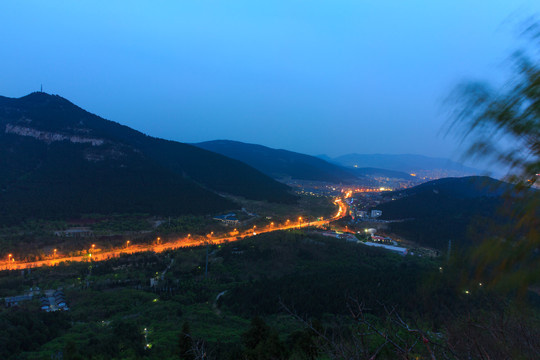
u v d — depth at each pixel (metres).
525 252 2.21
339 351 4.34
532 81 2.38
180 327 24.02
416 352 4.20
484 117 2.49
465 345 3.62
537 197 2.22
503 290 2.29
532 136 2.38
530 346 3.16
